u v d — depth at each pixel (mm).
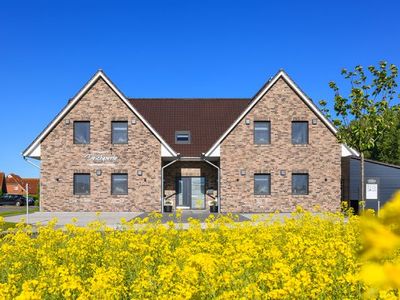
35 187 80625
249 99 36875
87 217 25875
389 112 19281
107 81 29844
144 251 8508
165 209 30516
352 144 19750
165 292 5379
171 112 35500
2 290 5117
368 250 805
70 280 5660
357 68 19266
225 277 5461
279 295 4688
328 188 29578
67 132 29766
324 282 5473
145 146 29812
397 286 777
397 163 47531
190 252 8250
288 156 29672
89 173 29703
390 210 812
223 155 29641
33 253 8930
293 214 14180
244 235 10938
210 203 31172
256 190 29703
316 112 29688
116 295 5695
